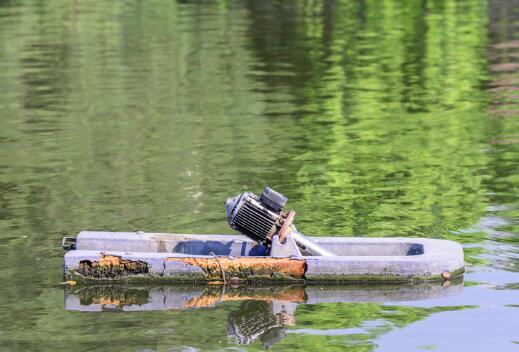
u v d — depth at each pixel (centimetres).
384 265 2717
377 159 4106
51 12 8669
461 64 6312
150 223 3238
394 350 2328
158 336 2406
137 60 6481
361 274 2725
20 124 4794
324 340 2384
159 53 6719
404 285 2725
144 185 3706
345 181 3775
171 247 2855
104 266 2733
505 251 2970
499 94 5428
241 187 3678
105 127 4706
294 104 5206
